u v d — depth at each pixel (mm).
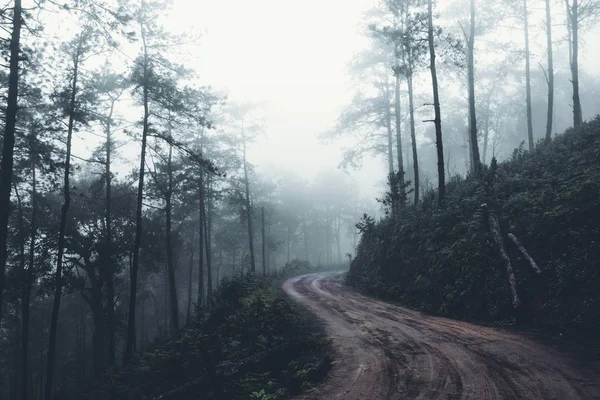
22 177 19969
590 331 8273
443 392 6387
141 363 13367
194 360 10578
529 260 10969
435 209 18844
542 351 7902
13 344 34250
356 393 6871
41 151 17391
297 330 12133
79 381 27672
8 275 20250
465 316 11930
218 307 18016
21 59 11648
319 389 7336
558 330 8891
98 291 26062
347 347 10039
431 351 8820
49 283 22766
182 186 28594
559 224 11133
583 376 6441
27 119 17797
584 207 10688
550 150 17078
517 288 10719
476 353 8266
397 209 25078
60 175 18516
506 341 8891
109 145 24094
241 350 10828
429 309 13758
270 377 8938
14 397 29219
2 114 13102
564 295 9508
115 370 15836
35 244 22469
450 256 13922
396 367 7996
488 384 6512
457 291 12773
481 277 12242
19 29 11500
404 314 13703
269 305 14758
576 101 21703
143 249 27516
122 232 26906
